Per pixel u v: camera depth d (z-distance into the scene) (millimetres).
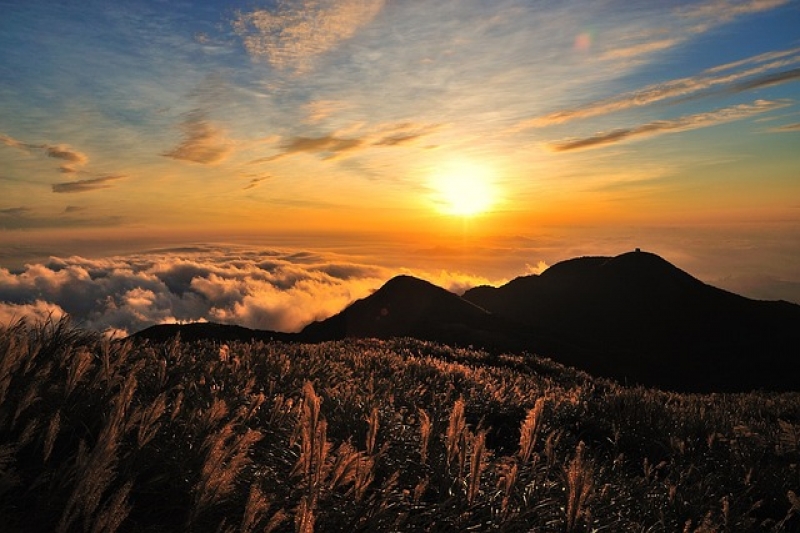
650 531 3904
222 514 2801
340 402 5430
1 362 3043
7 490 2541
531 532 3211
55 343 4609
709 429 7617
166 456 3176
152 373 4957
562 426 7230
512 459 4309
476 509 3418
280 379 6520
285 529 2707
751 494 5523
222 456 2539
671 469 5738
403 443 4539
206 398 4598
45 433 3141
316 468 2822
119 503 2002
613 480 4945
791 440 6816
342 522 2898
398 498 3256
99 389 3906
